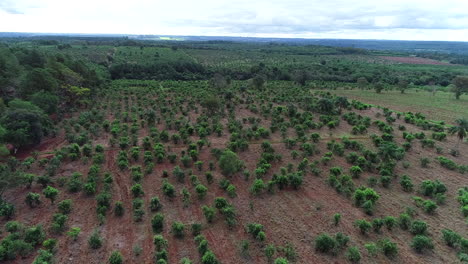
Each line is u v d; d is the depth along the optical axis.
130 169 30.52
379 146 37.41
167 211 23.89
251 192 26.83
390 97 80.31
